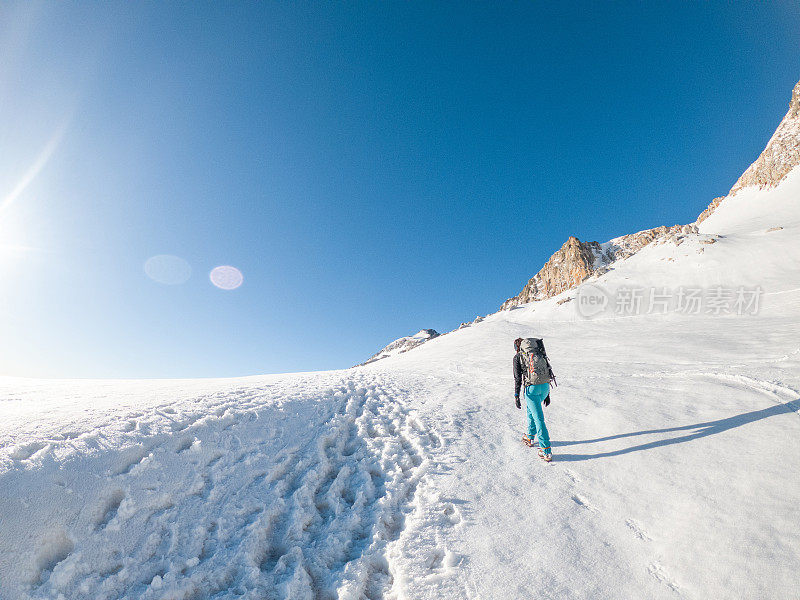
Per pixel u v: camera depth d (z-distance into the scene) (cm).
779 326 1627
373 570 340
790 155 9438
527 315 6009
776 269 4084
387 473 495
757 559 296
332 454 551
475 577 312
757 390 651
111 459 378
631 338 2125
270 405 652
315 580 325
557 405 729
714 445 476
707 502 373
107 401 580
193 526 351
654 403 662
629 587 292
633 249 9625
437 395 903
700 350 1259
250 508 392
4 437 377
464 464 511
